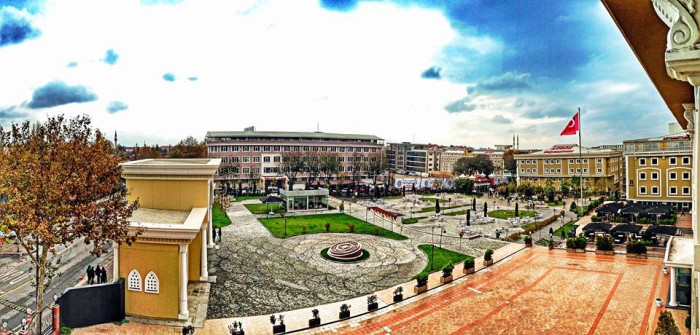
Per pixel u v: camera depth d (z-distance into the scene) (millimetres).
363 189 105938
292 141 119625
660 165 67188
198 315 26422
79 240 46469
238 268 36500
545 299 28656
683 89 11914
